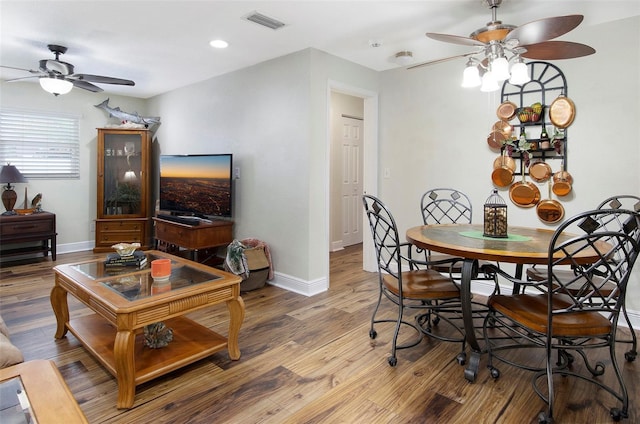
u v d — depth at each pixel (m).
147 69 4.13
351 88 3.84
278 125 3.72
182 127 5.05
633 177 2.76
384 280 2.53
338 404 1.87
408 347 2.43
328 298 3.47
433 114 3.78
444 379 2.10
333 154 5.65
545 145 3.04
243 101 4.10
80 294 2.17
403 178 4.04
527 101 3.18
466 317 2.08
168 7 2.62
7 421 1.19
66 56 3.67
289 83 3.60
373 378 2.11
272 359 2.32
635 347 2.30
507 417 1.77
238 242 3.63
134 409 1.82
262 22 2.86
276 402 1.88
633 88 2.73
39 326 2.77
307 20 2.82
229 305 2.28
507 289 3.43
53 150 5.11
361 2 2.52
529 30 1.98
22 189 4.89
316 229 3.58
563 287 1.76
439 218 3.77
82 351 2.40
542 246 2.07
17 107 4.79
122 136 5.36
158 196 5.58
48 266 4.48
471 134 3.53
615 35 2.78
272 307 3.22
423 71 3.83
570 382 2.08
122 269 2.49
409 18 2.77
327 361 2.30
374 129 4.18
